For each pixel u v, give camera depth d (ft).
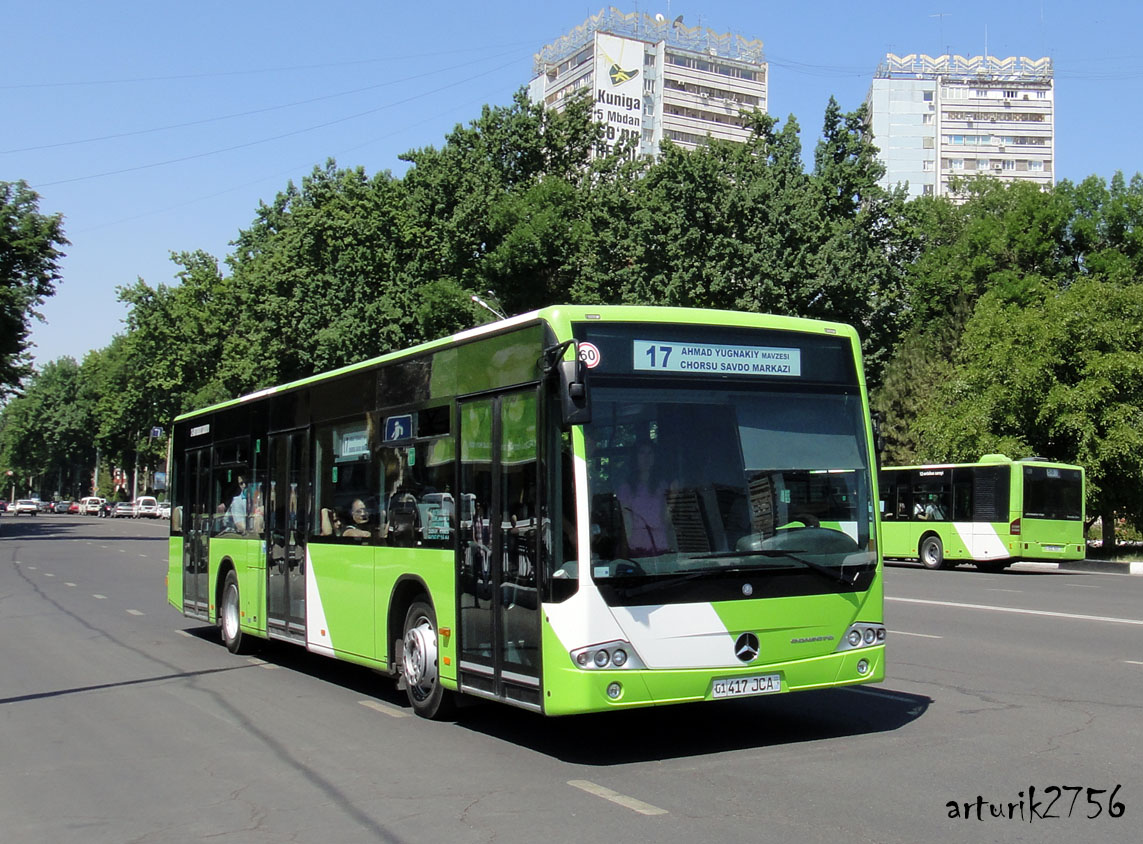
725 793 21.72
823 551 25.75
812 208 129.80
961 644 44.65
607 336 24.79
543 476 24.58
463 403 28.37
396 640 31.76
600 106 373.20
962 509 104.58
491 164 144.56
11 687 37.17
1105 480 113.09
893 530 112.06
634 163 149.69
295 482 39.01
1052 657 40.73
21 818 21.39
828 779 22.72
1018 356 112.88
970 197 220.23
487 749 26.48
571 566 23.58
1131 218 185.37
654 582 23.84
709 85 395.34
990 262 192.75
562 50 406.00
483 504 27.14
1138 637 46.60
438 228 142.00
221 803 22.17
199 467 49.85
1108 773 23.07
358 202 144.25
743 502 25.14
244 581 43.55
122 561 112.47
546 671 24.02
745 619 24.54
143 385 254.06
